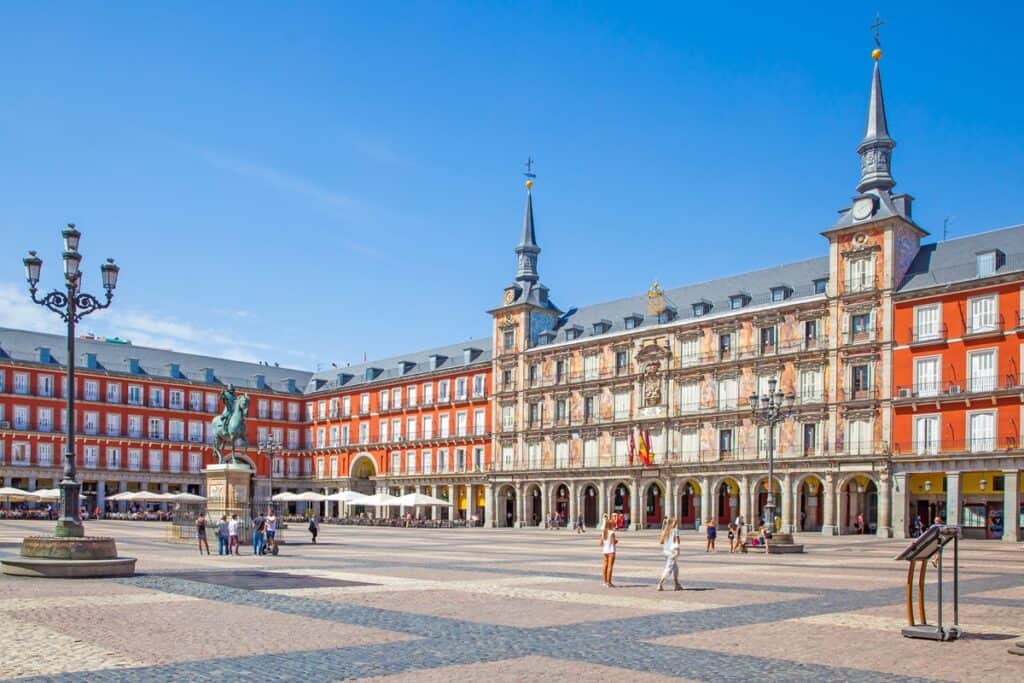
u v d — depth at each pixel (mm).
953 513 59250
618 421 82438
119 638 15055
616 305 90812
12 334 102438
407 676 12180
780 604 20828
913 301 63156
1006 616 18969
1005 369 58062
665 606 20234
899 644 15125
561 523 85500
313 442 119125
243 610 18750
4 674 12172
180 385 109625
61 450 100125
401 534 64625
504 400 94062
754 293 76438
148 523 81625
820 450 67312
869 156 68000
